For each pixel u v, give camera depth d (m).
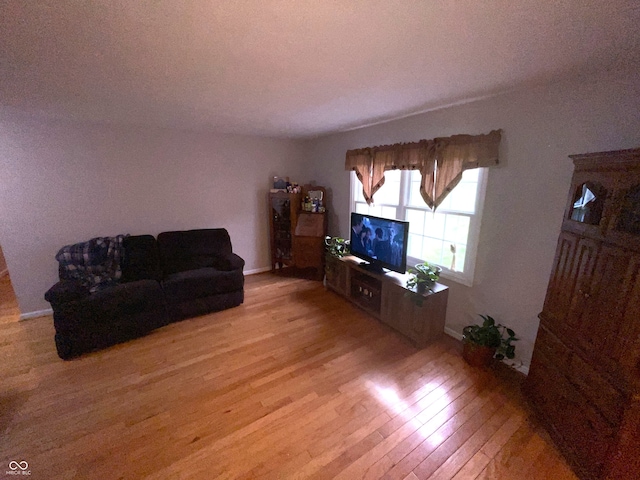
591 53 1.44
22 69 1.61
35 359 2.43
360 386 2.12
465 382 2.16
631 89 1.61
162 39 1.28
